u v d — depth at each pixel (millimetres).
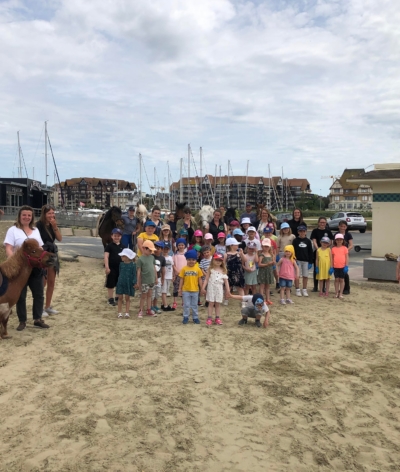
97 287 10844
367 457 3531
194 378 4953
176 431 3787
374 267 11953
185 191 109625
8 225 20000
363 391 4758
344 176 114500
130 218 11961
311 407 4348
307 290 11016
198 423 3947
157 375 5008
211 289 7340
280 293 9773
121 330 6863
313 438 3783
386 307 9227
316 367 5453
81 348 5906
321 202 106688
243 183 117500
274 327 7289
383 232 12312
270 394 4609
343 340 6645
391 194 12156
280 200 117438
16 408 4121
